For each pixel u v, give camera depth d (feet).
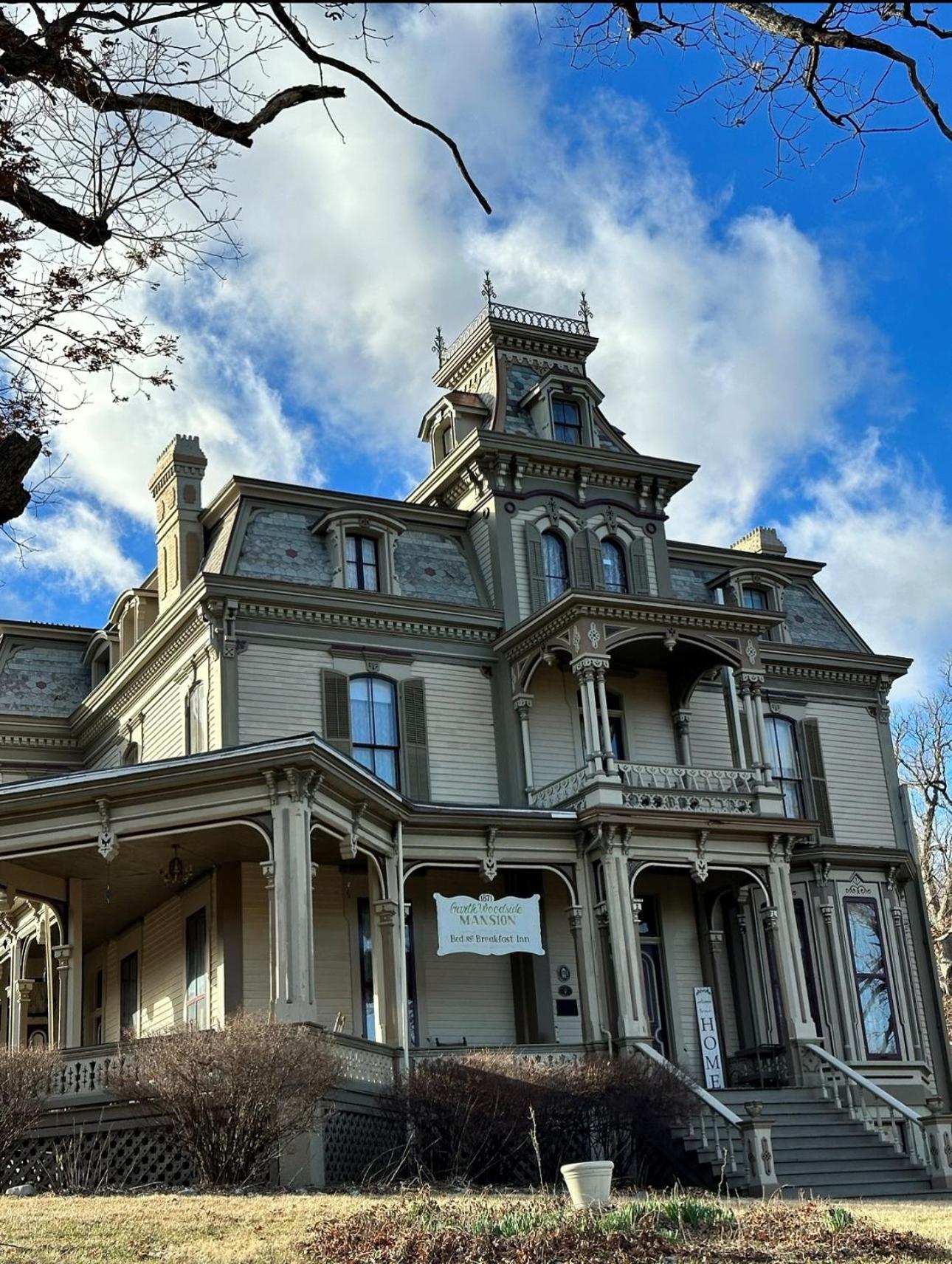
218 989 90.94
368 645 104.63
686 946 108.17
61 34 28.43
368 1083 79.41
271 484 107.24
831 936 113.19
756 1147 78.38
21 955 99.25
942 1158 84.84
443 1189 68.28
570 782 100.89
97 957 113.50
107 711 115.85
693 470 120.67
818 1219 53.57
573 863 97.96
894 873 117.91
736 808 102.42
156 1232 49.47
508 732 106.93
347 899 97.09
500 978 101.71
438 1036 97.91
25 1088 69.36
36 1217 51.83
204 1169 65.82
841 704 124.98
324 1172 70.18
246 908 92.27
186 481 110.63
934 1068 115.96
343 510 107.65
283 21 28.66
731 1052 106.63
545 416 116.98
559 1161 75.92
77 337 31.17
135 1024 104.32
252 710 98.94
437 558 111.55
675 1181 76.84
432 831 93.30
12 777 116.57
